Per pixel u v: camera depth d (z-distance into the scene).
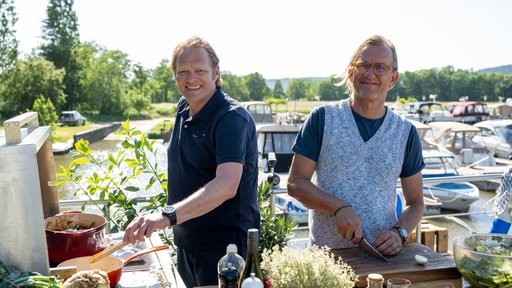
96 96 57.91
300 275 1.44
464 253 1.77
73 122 38.28
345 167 2.28
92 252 2.02
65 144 26.11
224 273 1.50
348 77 2.41
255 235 1.51
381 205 2.28
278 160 13.21
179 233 2.35
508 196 2.51
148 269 1.91
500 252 1.85
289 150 13.46
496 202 2.58
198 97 2.17
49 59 57.31
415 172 2.39
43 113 30.47
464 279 1.85
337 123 2.29
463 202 10.49
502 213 2.54
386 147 2.27
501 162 16.27
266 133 13.60
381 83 2.19
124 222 3.33
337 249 2.06
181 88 2.20
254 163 2.27
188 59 2.15
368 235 2.25
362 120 2.29
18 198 1.58
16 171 1.56
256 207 2.35
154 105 71.88
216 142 2.11
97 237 2.04
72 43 58.97
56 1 58.22
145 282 1.76
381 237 2.04
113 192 3.32
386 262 1.91
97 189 3.26
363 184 2.27
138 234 1.66
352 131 2.28
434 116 30.47
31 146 1.57
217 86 2.28
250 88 88.19
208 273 2.27
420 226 3.31
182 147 2.27
